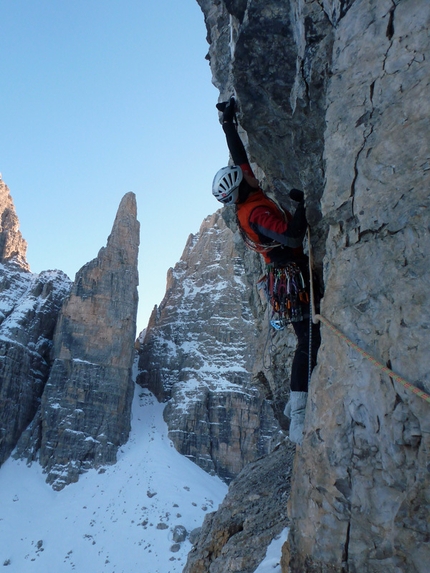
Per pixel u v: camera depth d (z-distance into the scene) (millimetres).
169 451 121938
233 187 4758
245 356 149875
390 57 3963
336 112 4262
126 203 154125
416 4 3885
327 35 4977
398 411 3176
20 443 109938
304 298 4527
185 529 90188
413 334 3236
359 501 3279
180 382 146250
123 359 127062
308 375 4156
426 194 3432
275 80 6133
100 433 115750
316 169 5988
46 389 116938
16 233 163500
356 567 3209
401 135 3719
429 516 2912
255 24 5898
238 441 130000
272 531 11102
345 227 3969
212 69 13922
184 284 183625
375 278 3594
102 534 89000
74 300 128875
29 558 82938
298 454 3869
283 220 4742
